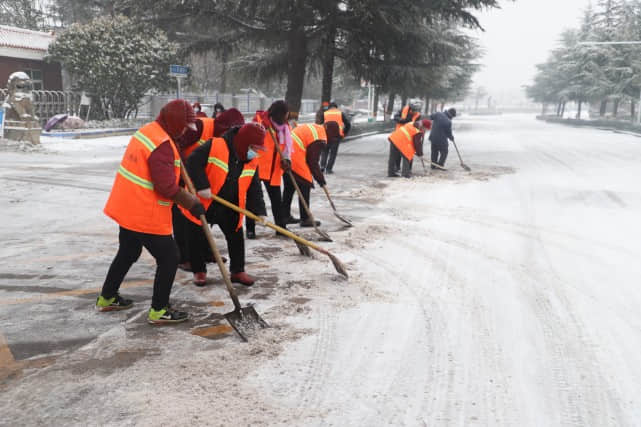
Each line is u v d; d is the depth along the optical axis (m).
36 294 4.29
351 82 32.19
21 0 39.06
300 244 5.52
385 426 2.65
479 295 4.54
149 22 20.86
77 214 7.23
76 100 22.53
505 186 10.55
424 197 9.27
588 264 5.50
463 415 2.77
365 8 17.41
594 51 47.25
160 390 2.91
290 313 4.04
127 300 4.07
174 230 4.96
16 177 10.09
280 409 2.77
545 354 3.49
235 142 4.28
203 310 4.08
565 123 53.31
